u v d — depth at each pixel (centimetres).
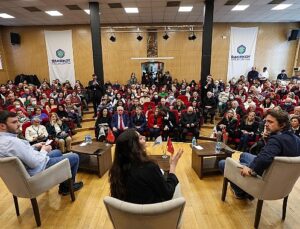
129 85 905
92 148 340
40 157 224
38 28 1009
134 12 780
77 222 226
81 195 276
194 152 334
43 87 882
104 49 1018
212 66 1038
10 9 716
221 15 855
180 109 600
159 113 524
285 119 189
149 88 865
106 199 132
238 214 236
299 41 1019
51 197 271
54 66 1034
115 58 1027
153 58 992
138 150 137
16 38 996
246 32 1009
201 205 253
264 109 539
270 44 1030
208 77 681
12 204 259
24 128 434
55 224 223
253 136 441
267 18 917
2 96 735
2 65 1032
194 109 556
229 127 481
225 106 670
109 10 745
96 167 333
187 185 298
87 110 791
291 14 845
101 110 525
